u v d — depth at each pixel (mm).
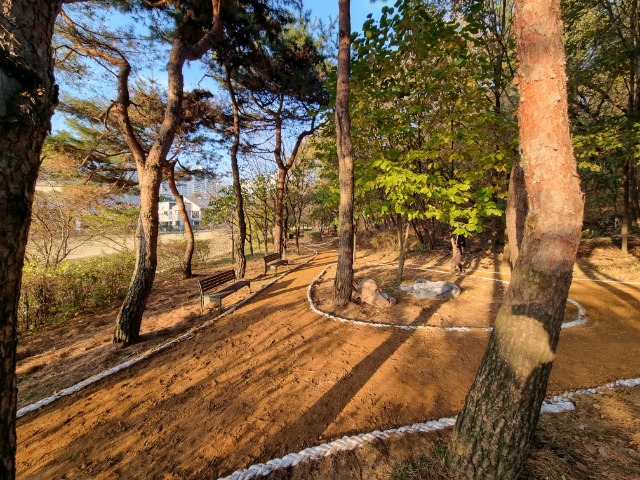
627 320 4906
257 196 16469
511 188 6504
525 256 1779
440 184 5336
